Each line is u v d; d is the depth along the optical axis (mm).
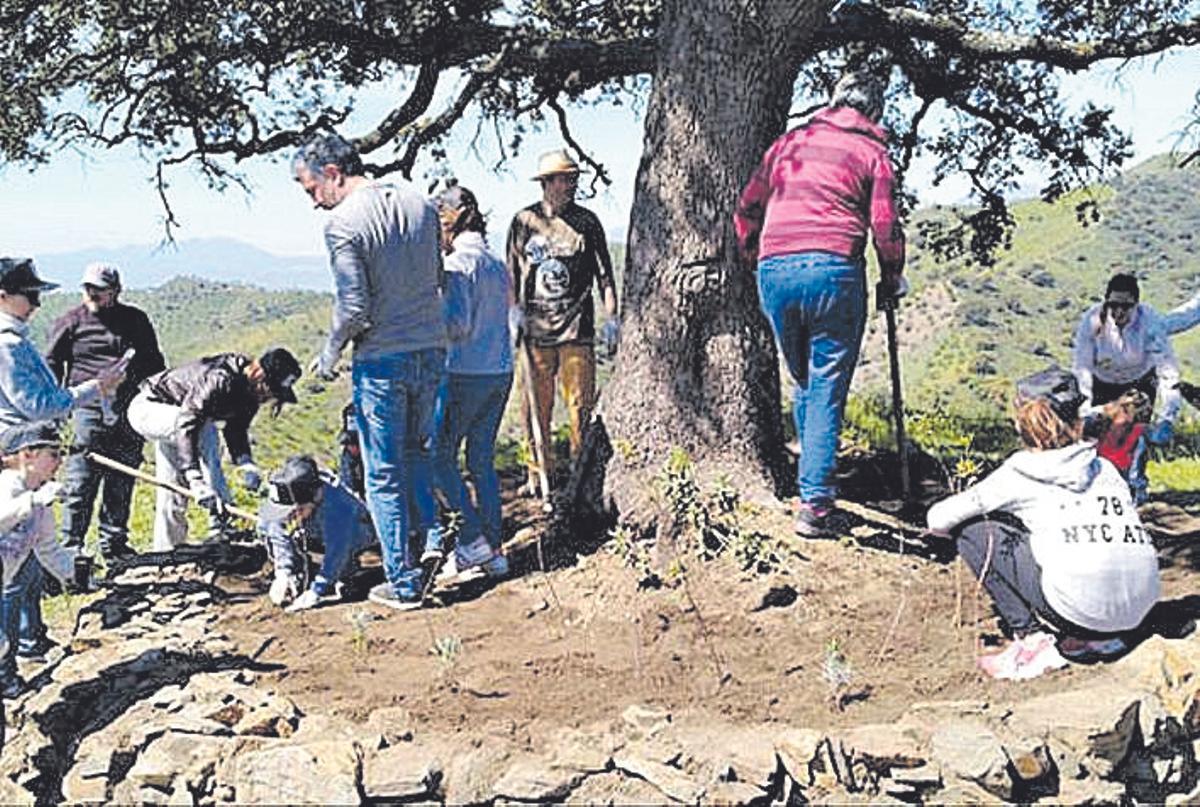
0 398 6383
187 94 9445
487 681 5230
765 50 6648
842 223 5973
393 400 5934
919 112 10578
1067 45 9117
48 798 5066
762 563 6000
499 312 6484
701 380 6742
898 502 7387
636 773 4426
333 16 9125
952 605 5797
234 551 7426
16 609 5855
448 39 9094
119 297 8203
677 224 6719
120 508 8164
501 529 6918
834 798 4336
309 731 4785
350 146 5906
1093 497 5098
